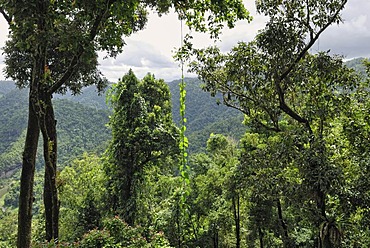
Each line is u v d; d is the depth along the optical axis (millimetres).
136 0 6070
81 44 5496
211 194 16844
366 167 7809
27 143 5762
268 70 8516
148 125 15625
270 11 8352
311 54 8562
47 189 7551
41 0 5164
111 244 8898
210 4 7664
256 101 9211
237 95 9688
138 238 9766
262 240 15695
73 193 17750
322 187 6684
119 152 15484
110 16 6441
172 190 18703
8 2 5023
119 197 15961
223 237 18594
